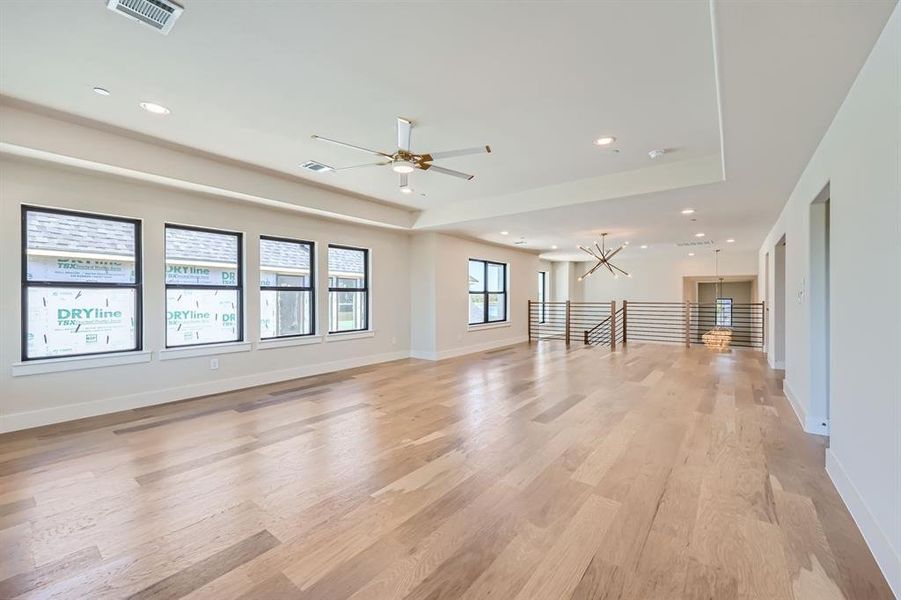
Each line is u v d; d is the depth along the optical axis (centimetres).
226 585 170
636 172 453
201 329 493
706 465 281
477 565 181
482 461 290
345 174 474
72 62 247
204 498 241
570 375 587
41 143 324
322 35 220
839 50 193
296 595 165
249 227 526
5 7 197
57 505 234
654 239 811
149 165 383
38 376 371
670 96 285
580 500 236
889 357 172
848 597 160
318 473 273
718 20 175
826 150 284
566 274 1261
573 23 209
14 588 168
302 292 602
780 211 536
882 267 180
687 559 183
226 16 205
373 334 695
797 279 406
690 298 1237
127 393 424
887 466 173
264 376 543
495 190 543
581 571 176
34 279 375
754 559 182
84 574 177
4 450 313
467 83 270
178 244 471
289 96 288
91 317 408
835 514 218
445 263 762
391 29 215
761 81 221
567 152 394
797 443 320
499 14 202
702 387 506
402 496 242
